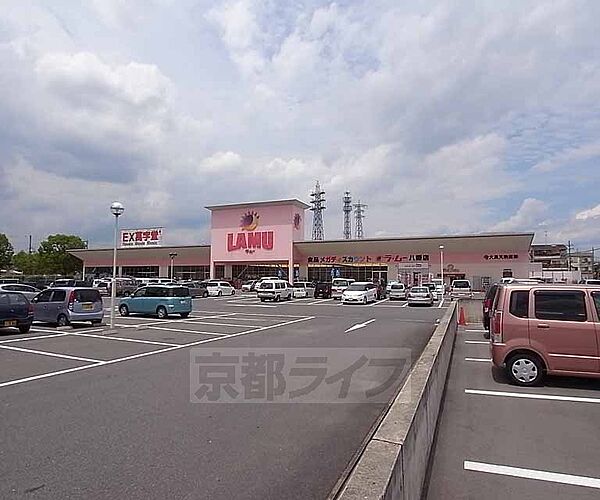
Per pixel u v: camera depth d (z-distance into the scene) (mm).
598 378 8844
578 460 5207
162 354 12578
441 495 4340
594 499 4281
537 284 9008
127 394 8062
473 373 10023
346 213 85125
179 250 65500
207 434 5969
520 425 6453
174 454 5289
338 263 57781
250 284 56156
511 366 8844
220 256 61156
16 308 17203
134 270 70438
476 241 51188
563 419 6727
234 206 60438
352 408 7148
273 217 58406
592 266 88250
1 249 74938
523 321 8781
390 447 2969
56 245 76438
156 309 24141
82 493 4320
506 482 4633
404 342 14961
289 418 6648
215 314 26750
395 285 42875
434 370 6066
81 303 19781
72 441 5703
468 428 6332
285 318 24328
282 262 58000
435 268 53625
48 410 7074
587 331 8430
